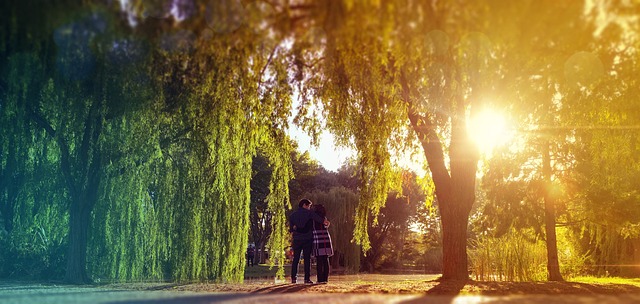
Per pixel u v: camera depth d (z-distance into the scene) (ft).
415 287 38.88
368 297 29.66
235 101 47.85
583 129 53.01
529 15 31.99
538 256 77.61
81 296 29.99
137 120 47.83
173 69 40.32
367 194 57.36
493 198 82.43
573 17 32.81
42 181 55.72
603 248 99.14
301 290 35.78
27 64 38.55
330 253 46.62
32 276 55.62
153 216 55.72
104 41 35.78
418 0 32.50
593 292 37.01
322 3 31.65
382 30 31.96
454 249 51.26
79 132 47.73
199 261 56.95
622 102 45.83
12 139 49.14
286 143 54.03
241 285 41.93
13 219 56.34
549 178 80.12
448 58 36.37
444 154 57.41
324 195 150.82
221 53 37.65
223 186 55.93
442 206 52.21
